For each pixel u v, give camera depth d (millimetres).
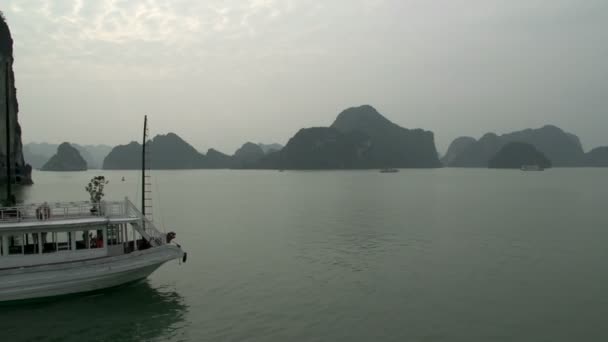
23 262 19922
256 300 21469
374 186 129875
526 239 38156
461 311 20047
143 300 21172
